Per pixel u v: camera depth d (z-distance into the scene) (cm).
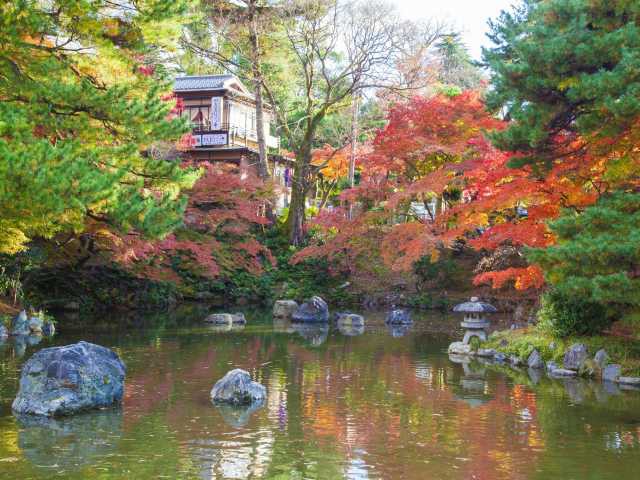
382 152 2542
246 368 1477
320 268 3438
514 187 1552
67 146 988
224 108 4053
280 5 3309
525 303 2825
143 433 939
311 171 3734
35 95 1141
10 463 803
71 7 1155
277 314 2708
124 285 2773
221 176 2800
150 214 1096
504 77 1370
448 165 2220
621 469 817
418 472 799
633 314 1448
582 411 1111
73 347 1107
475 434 966
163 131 1189
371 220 2703
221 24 3353
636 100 1167
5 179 912
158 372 1401
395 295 3197
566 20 1345
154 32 1272
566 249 1197
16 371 1342
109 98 1147
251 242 2930
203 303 3138
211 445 889
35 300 2411
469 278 3164
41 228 1066
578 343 1462
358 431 973
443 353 1750
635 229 1167
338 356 1675
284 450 874
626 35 1237
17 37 1115
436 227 2420
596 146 1370
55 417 1019
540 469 814
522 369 1516
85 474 769
